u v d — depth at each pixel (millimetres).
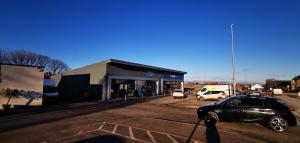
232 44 28359
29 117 13383
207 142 7645
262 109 9945
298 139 8156
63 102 26156
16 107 19656
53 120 12164
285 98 36656
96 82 32938
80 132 9016
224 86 33156
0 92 19469
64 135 8500
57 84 41688
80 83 36188
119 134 8672
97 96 32375
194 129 9703
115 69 33562
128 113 15422
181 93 33312
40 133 8867
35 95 21391
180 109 18438
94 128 9844
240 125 10602
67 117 13328
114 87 33281
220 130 9516
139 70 38812
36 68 21656
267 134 8898
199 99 29406
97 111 16609
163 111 16844
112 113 15367
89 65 34656
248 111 10156
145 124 10891
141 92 39094
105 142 7520
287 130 9719
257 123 11023
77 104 23109
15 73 20406
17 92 20234
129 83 36438
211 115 10906
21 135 8539
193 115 14398
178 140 7855
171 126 10383
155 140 7809
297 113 16406
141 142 7543
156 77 43688
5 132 9078
